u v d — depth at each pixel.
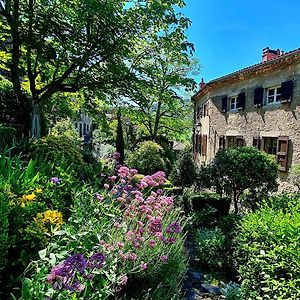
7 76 9.55
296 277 2.23
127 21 7.00
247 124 12.25
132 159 12.67
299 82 9.16
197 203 7.57
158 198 3.70
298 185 8.00
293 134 9.41
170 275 3.16
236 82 13.17
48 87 8.00
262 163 6.98
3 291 1.94
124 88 7.92
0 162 3.04
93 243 2.05
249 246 3.08
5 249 1.97
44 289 1.48
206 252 4.98
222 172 7.15
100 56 7.45
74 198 2.85
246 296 3.14
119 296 2.46
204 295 3.98
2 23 6.76
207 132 16.64
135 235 2.71
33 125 7.75
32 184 2.60
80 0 6.19
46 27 6.58
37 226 2.12
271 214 3.16
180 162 9.96
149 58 8.00
